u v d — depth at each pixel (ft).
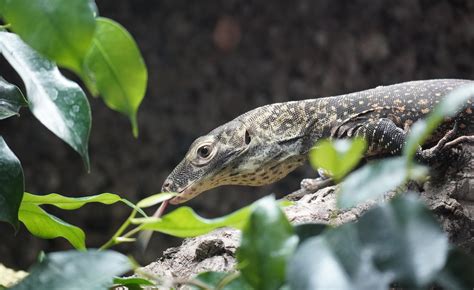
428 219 8.14
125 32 9.39
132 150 52.06
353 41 52.39
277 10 53.26
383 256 8.00
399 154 20.10
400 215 8.20
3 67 49.01
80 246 12.87
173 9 53.78
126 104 9.59
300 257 8.05
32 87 9.75
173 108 52.90
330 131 22.06
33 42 8.47
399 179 8.11
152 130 52.47
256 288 8.70
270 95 52.49
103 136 52.01
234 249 16.79
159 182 51.65
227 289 9.63
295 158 22.62
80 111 9.63
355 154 8.46
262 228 8.66
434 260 7.82
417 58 52.16
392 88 22.07
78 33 8.41
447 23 52.26
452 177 17.43
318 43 52.54
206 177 23.11
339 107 22.12
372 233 8.16
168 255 18.51
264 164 22.81
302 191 22.59
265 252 8.57
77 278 8.75
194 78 53.21
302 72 52.54
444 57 51.98
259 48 53.26
